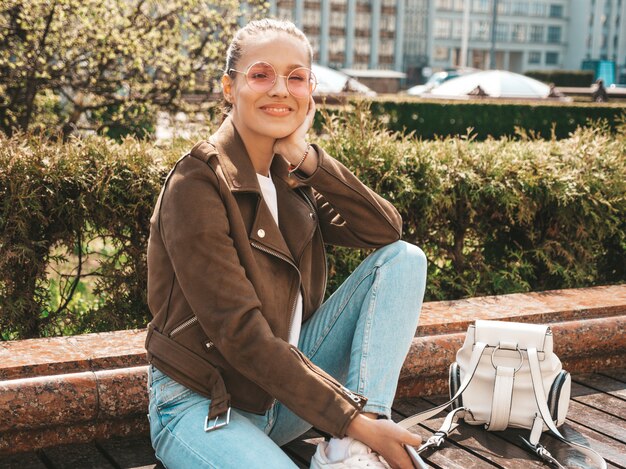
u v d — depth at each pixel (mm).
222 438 1790
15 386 2318
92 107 8906
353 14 91375
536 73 60219
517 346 2543
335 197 2141
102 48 8102
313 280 2189
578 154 4344
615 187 4254
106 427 2506
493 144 4316
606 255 4641
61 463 2346
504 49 108188
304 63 2008
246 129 2023
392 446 1779
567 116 20109
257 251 1953
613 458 2480
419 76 99125
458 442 2566
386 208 2211
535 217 4309
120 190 3295
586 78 59094
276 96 1969
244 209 1952
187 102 9062
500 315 3197
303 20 88750
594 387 3168
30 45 8008
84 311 3904
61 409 2369
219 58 8898
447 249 4152
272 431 2172
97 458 2387
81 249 3441
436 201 3859
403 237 4031
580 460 2453
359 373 1979
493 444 2553
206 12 8766
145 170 3357
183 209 1835
